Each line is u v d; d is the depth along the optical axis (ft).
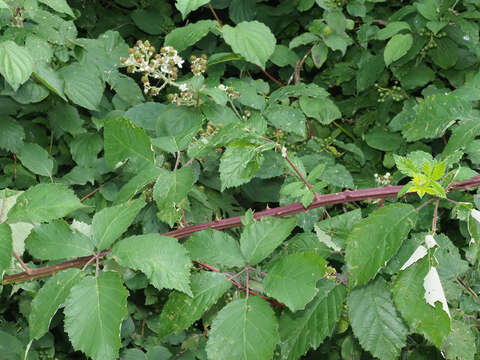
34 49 2.53
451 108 1.94
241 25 2.80
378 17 3.73
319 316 1.78
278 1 4.16
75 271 1.52
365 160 3.55
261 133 1.89
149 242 1.53
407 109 3.22
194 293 1.62
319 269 1.53
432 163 1.65
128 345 2.84
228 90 2.60
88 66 2.77
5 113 2.72
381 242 1.55
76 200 1.64
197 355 2.57
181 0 2.17
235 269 1.85
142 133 1.73
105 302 1.43
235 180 1.72
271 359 1.48
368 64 3.47
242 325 1.51
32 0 2.60
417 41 3.27
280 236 1.70
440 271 1.95
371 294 1.78
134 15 3.95
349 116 3.74
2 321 2.67
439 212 2.78
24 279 1.64
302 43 3.35
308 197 1.74
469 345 1.81
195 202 2.53
